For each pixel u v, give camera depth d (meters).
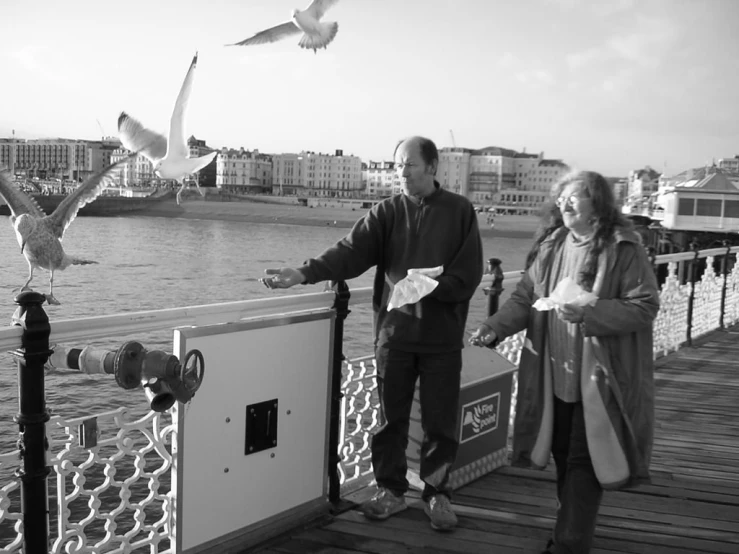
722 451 4.63
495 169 173.50
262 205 133.12
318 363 3.35
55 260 5.00
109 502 8.45
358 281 38.03
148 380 2.47
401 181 3.20
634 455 2.77
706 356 7.42
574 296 2.71
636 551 3.21
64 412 13.18
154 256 56.12
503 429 4.12
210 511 2.95
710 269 8.72
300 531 3.26
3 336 2.21
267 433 3.13
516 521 3.43
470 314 24.94
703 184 41.12
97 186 5.06
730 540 3.34
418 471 3.72
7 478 9.03
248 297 38.22
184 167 4.93
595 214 2.81
